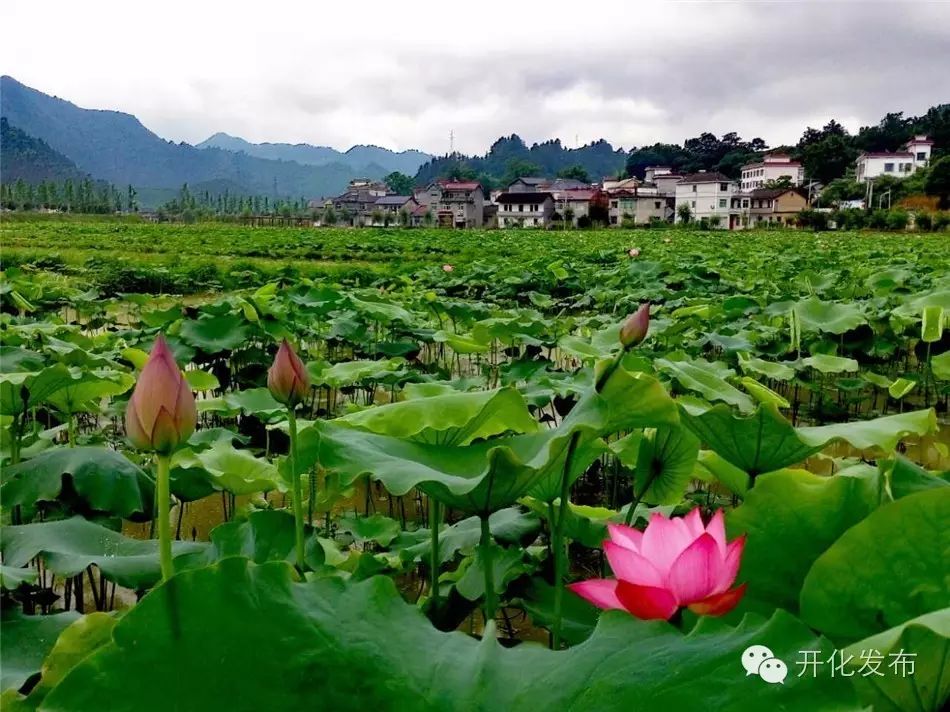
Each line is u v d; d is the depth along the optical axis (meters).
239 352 7.45
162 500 1.31
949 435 6.50
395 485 1.61
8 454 3.40
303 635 1.13
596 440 1.86
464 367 9.28
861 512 1.54
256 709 1.06
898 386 4.32
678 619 1.22
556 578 1.69
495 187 146.75
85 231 43.59
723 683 1.01
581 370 4.43
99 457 2.87
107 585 3.63
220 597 1.12
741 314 9.25
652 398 1.60
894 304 9.51
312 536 2.29
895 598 1.28
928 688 1.15
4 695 1.56
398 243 32.72
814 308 7.71
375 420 2.01
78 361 4.11
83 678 1.04
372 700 1.09
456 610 2.14
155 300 14.34
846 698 0.97
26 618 2.01
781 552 1.56
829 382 7.42
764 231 55.16
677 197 78.44
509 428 2.08
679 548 1.27
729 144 122.94
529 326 6.75
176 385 1.28
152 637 1.08
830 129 105.00
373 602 1.22
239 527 2.31
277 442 5.73
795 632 1.06
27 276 12.11
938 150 88.94
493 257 23.78
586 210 87.38
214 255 29.34
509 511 2.63
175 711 1.04
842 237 39.53
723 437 2.13
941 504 1.26
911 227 51.94
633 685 1.05
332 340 9.36
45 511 3.51
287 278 14.12
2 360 4.14
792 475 1.57
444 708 1.08
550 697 1.07
